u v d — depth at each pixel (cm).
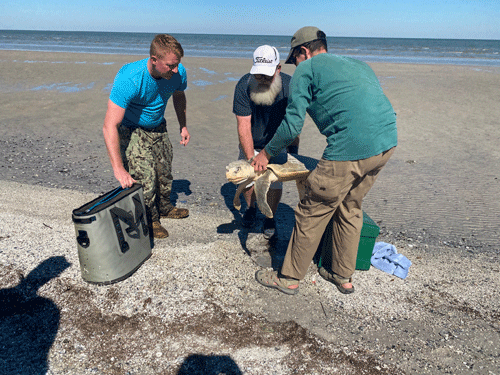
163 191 371
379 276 294
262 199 253
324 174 220
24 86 1244
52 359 210
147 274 285
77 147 664
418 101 1121
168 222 383
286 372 205
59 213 390
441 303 263
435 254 337
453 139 746
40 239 329
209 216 405
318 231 242
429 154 654
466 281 291
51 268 287
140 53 3172
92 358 212
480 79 1551
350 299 266
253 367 208
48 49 3444
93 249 254
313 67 213
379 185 516
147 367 207
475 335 233
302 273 260
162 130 335
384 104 213
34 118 861
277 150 238
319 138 771
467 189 501
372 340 229
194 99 1109
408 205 452
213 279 282
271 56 260
